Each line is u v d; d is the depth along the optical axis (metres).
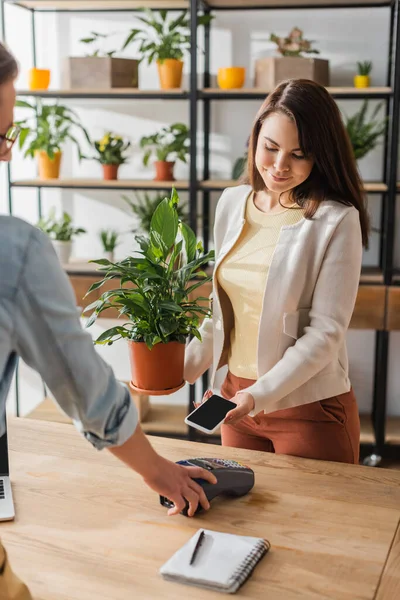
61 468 1.53
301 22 3.47
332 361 1.80
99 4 3.44
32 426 1.75
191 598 1.08
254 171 1.86
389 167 3.17
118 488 1.44
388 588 1.11
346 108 3.51
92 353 0.95
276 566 1.17
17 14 3.70
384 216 3.48
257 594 1.09
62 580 1.13
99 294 3.35
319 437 1.80
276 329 1.78
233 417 1.58
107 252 3.58
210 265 3.52
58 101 3.73
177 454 1.60
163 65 3.29
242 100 3.58
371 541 1.25
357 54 3.46
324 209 1.75
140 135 3.71
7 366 0.93
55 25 3.67
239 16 3.49
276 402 1.78
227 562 1.15
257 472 1.52
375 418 3.47
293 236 1.77
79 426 1.00
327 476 1.50
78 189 3.79
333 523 1.31
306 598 1.09
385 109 3.47
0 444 1.45
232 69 3.26
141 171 3.75
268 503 1.38
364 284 3.26
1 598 0.93
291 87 1.68
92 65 3.32
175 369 1.62
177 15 3.55
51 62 3.71
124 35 3.62
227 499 1.40
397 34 3.05
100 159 3.48
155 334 1.58
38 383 4.00
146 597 1.09
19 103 3.40
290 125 1.66
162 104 3.66
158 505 1.37
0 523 1.30
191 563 1.14
